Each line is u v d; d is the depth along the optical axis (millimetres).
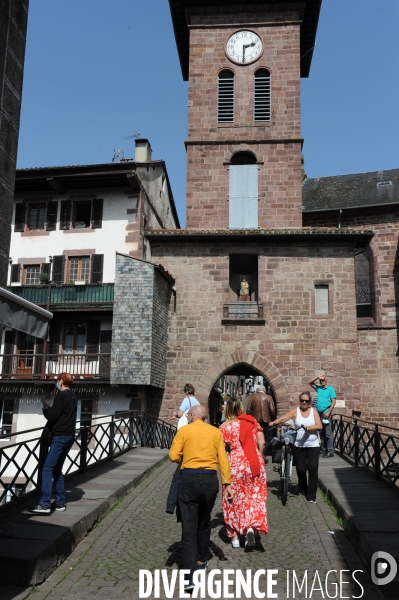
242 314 23281
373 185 31031
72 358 23375
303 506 9969
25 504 8453
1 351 23828
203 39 28250
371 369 27141
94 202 24219
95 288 23156
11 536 6828
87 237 24000
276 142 26750
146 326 21406
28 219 24859
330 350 22656
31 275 24406
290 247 23516
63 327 23969
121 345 21422
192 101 27594
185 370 23031
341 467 13477
